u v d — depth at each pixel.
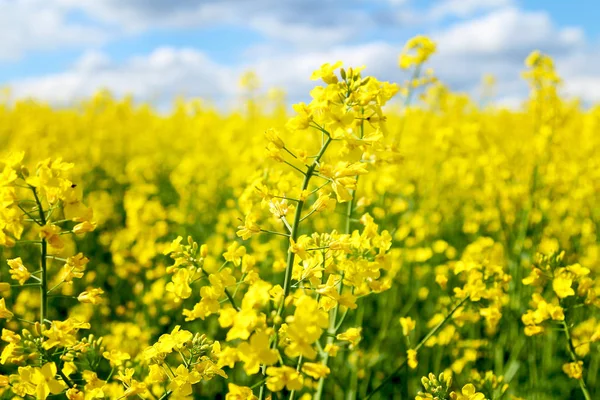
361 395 1.04
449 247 1.58
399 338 1.21
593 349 1.07
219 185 2.17
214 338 1.22
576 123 2.69
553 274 0.73
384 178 1.25
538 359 1.09
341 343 0.77
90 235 1.74
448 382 0.62
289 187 0.79
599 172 1.80
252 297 0.53
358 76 0.60
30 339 0.59
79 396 0.59
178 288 0.61
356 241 0.65
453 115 2.65
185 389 0.60
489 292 0.76
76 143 3.14
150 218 1.45
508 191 1.54
